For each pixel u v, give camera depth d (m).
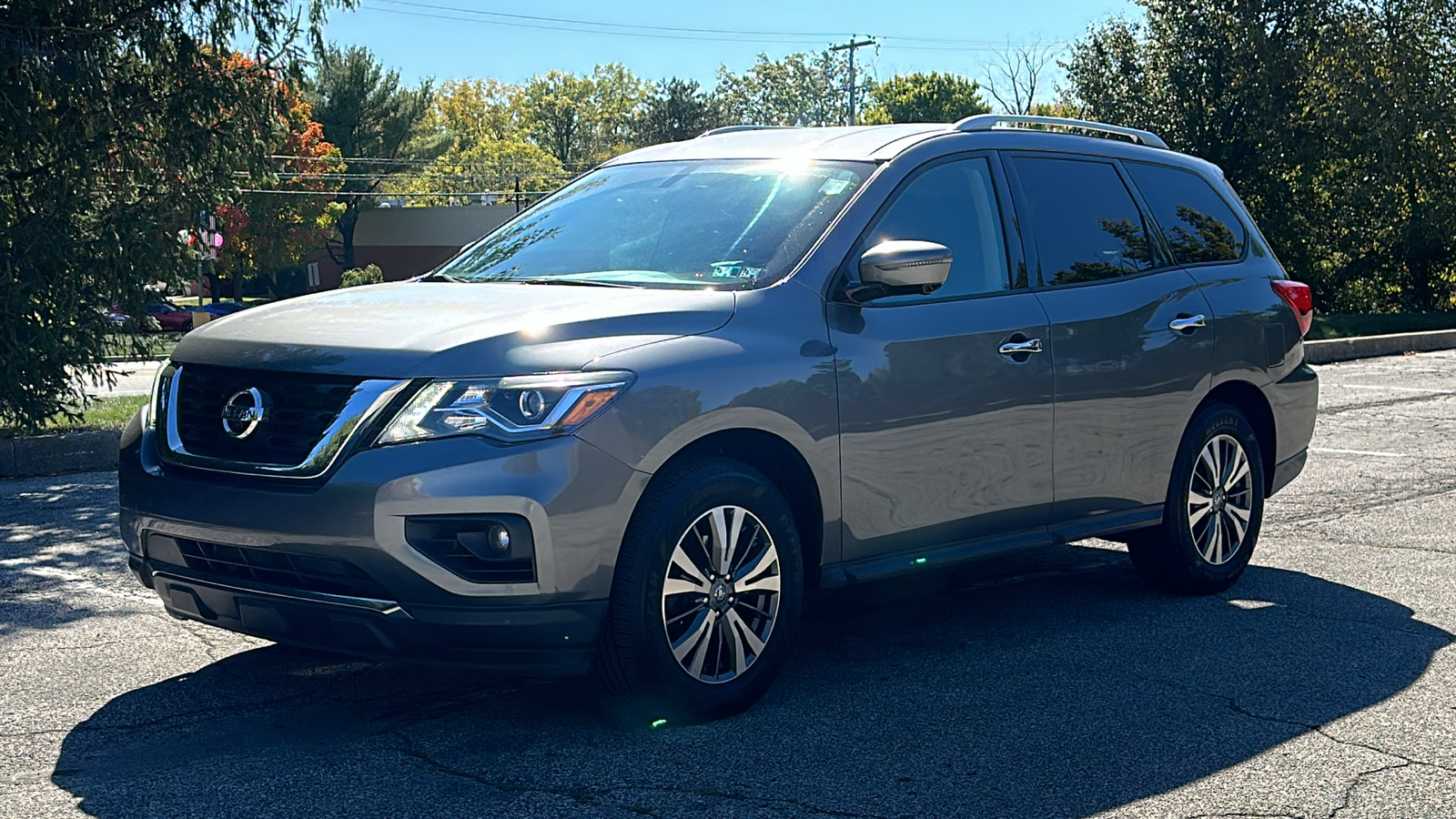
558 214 5.52
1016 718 4.43
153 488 4.27
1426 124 28.75
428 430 3.89
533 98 120.94
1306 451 6.75
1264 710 4.54
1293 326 6.55
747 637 4.41
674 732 4.27
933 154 5.26
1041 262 5.46
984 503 5.13
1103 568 6.75
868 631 5.54
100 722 4.38
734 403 4.29
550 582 3.93
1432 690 4.77
